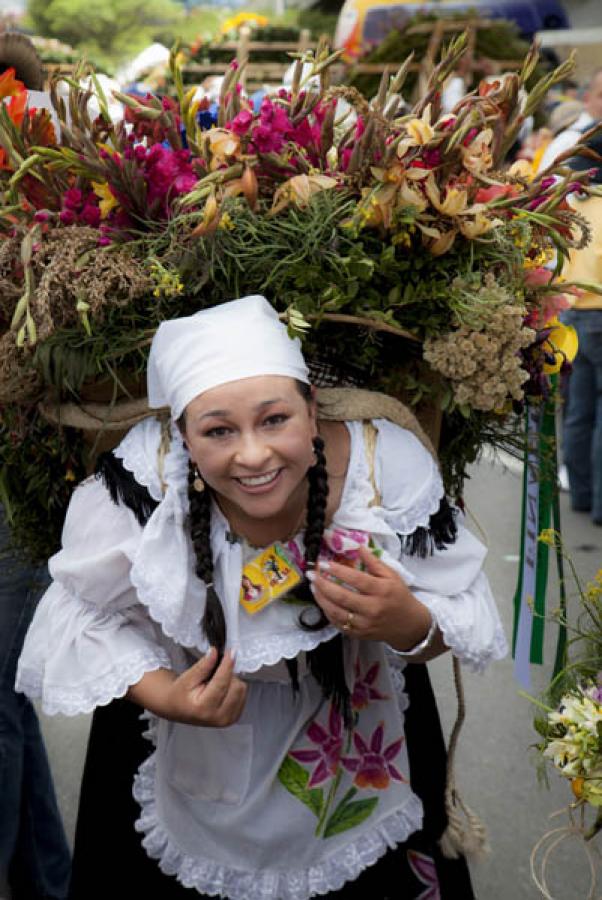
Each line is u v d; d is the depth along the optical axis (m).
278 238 1.49
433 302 1.54
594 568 4.18
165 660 1.54
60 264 1.49
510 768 2.86
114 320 1.53
